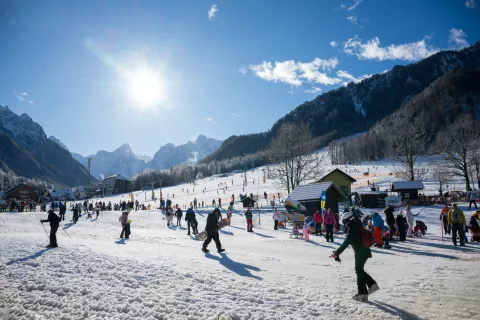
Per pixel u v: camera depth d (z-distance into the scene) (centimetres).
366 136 16762
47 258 1002
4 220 3384
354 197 4450
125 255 1080
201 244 1591
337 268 994
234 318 552
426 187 6638
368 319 552
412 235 2062
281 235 2148
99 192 16225
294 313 577
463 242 1591
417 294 698
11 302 643
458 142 5538
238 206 5053
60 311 589
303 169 5288
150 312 573
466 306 616
